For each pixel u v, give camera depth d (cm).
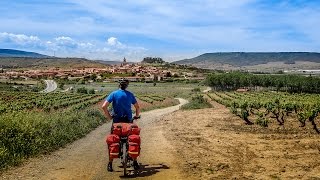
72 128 1767
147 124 2675
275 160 1175
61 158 1199
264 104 3150
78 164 1105
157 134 1933
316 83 14425
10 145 1202
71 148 1408
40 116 1728
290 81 15050
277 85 15350
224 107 5141
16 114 1571
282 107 2964
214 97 8688
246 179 926
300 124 2497
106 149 1389
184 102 7794
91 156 1238
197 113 3716
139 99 8338
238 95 9906
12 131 1281
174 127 2309
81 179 927
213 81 16488
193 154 1280
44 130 1488
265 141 1628
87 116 2508
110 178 938
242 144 1528
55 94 10338
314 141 1623
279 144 1530
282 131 2067
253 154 1285
